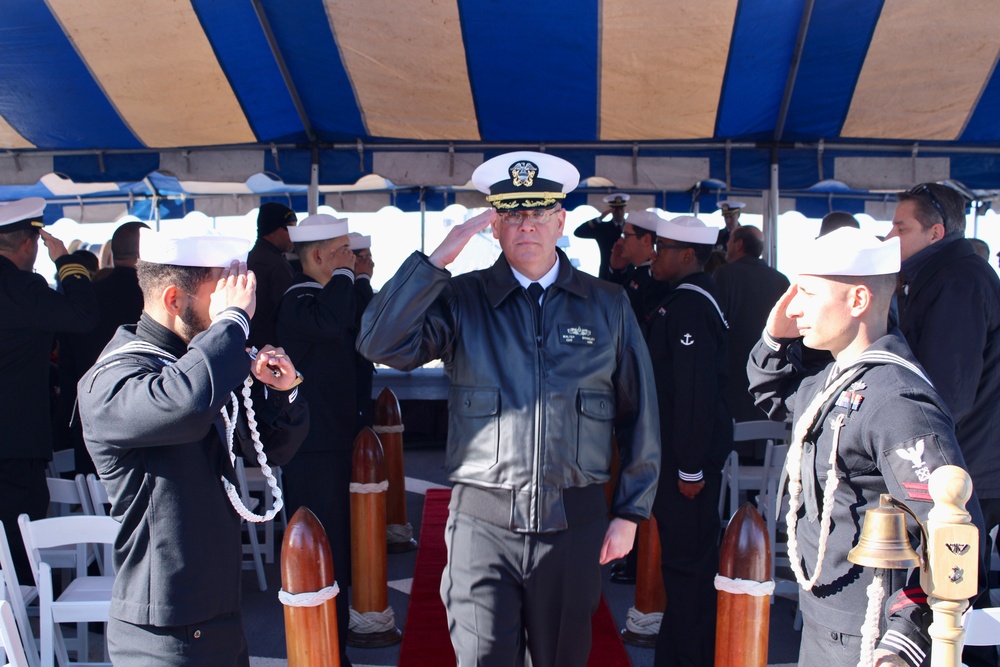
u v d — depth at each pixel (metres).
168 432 2.20
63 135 6.52
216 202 12.02
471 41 5.55
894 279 2.32
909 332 3.48
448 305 2.86
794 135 6.62
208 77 5.89
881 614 2.09
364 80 6.03
